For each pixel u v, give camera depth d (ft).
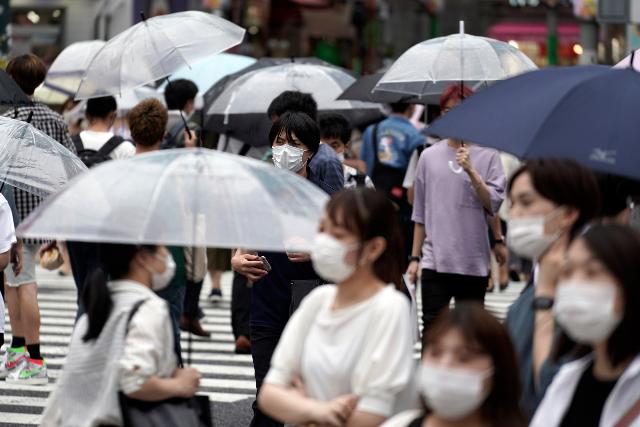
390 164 95.55
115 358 38.78
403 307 36.73
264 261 57.67
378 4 289.94
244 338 90.48
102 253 40.11
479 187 66.23
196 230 38.50
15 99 76.43
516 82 44.42
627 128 41.32
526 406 36.50
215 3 221.87
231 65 124.47
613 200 41.96
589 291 31.68
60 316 108.47
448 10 279.28
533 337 37.32
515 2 276.62
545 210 37.04
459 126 43.19
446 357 31.76
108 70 73.41
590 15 150.10
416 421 33.73
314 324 37.68
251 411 71.36
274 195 39.78
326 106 98.68
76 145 81.35
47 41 169.68
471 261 67.46
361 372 36.29
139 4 170.50
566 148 40.86
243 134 96.84
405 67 71.77
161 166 40.27
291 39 299.79
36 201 75.77
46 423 40.09
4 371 81.00
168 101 100.78
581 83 42.68
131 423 38.86
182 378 39.78
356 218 36.65
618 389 31.94
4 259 65.36
